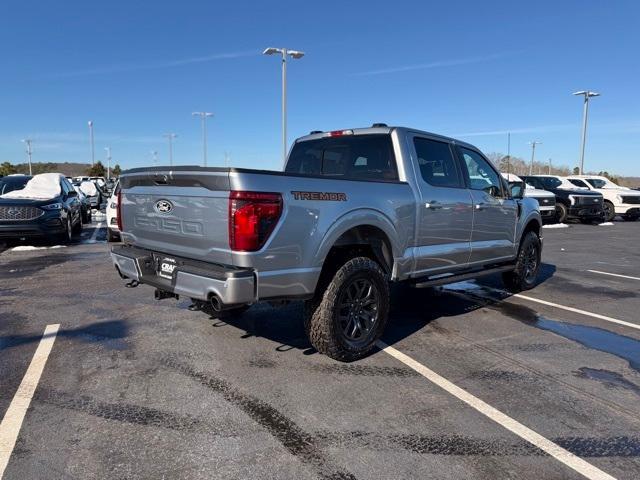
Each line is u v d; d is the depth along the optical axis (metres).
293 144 6.08
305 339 4.83
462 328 5.33
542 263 9.99
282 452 2.88
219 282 3.55
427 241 5.11
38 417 3.24
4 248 11.19
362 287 4.34
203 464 2.75
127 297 6.43
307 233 3.83
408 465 2.77
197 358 4.30
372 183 4.47
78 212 14.09
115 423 3.18
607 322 5.65
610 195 21.67
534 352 4.61
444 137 5.56
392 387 3.78
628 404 3.57
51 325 5.20
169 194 4.12
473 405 3.50
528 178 20.84
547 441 3.04
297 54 25.59
